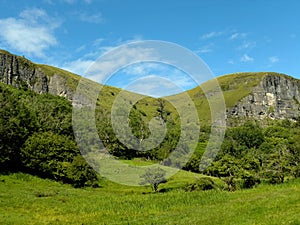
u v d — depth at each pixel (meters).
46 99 143.38
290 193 37.50
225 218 31.23
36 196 55.12
